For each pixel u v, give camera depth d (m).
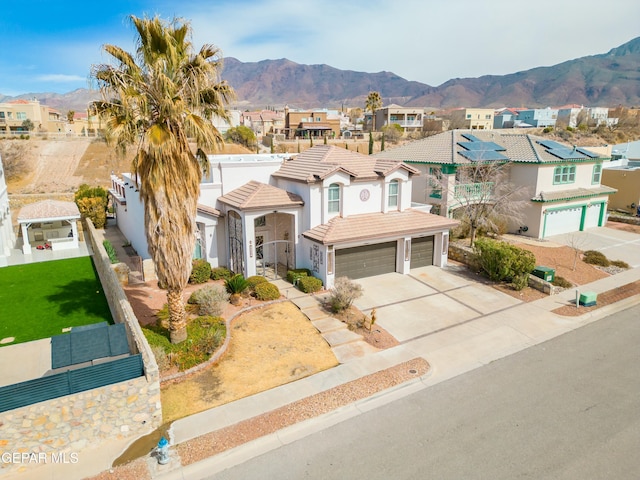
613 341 16.69
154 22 12.91
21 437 10.05
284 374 14.20
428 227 24.22
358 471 9.98
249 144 79.00
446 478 9.74
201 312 17.83
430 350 15.93
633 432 11.33
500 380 13.94
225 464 10.27
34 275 24.33
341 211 23.25
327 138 91.94
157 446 10.80
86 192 39.72
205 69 13.39
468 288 22.34
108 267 19.83
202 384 13.55
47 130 89.56
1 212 28.28
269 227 24.78
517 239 31.91
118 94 13.01
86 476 9.85
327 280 21.42
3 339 16.41
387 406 12.56
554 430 11.42
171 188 13.45
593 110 133.38
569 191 33.81
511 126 129.38
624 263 26.47
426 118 121.88
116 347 12.74
